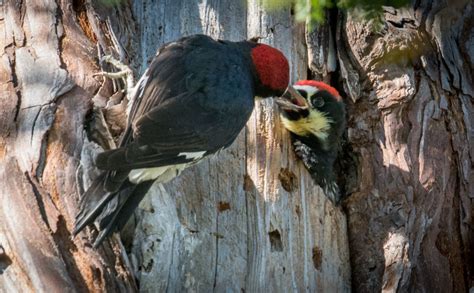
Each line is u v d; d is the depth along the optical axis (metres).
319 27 12.48
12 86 10.34
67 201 9.40
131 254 9.75
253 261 10.57
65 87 10.32
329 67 12.61
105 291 9.03
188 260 10.04
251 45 10.52
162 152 8.98
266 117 11.48
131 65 11.44
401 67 12.34
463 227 11.78
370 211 11.73
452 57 12.69
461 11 13.06
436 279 11.30
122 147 8.84
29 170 9.53
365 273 11.54
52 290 8.81
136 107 9.55
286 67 10.44
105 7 11.59
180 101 9.29
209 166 10.89
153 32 12.16
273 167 11.17
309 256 11.05
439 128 12.09
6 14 11.21
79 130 9.97
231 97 9.66
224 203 10.78
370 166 11.92
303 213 11.26
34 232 9.13
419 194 11.63
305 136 11.62
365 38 12.44
